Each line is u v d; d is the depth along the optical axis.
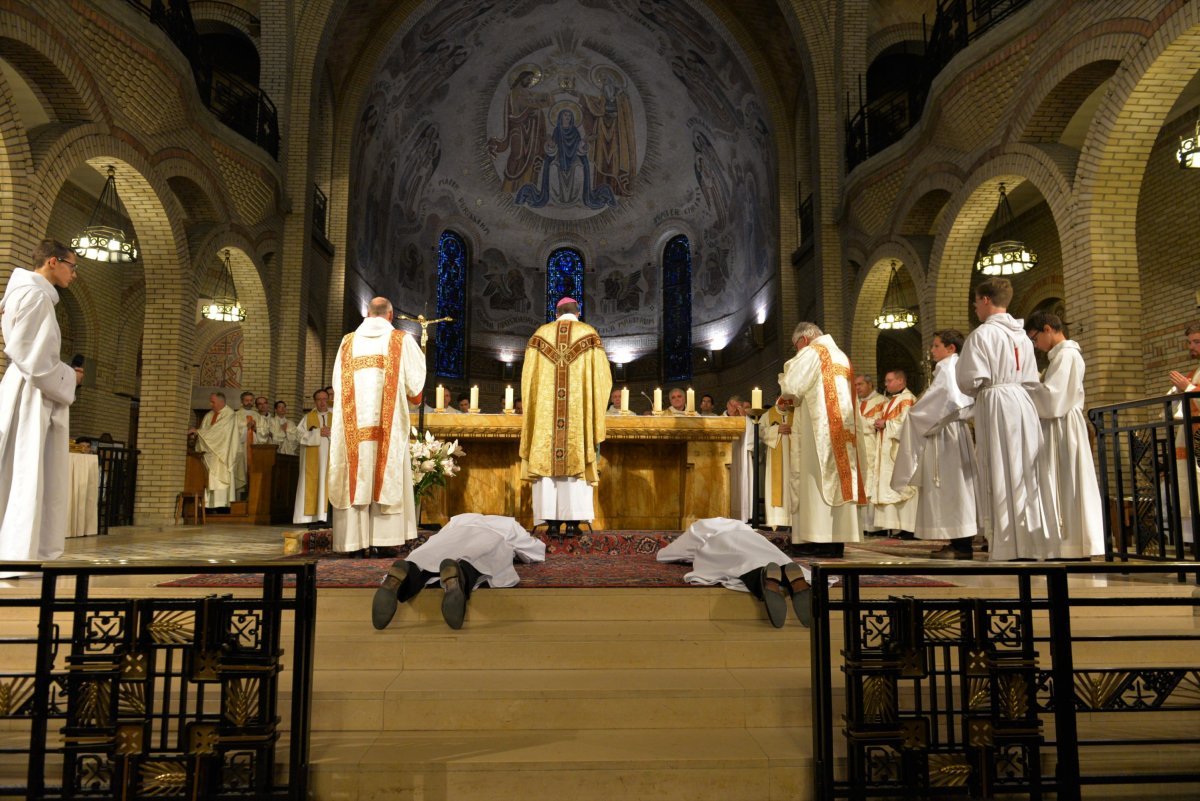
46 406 5.20
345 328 20.09
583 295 28.70
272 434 13.65
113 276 16.84
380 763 3.14
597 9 23.50
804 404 6.64
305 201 15.99
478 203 27.66
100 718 2.91
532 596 4.56
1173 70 8.13
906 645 3.05
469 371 27.70
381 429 5.95
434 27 21.55
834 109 16.84
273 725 2.95
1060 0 9.52
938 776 3.05
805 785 3.22
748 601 4.59
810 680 3.79
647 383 27.98
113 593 4.65
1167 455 5.82
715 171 25.39
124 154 10.48
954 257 12.24
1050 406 5.88
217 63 18.44
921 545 8.26
